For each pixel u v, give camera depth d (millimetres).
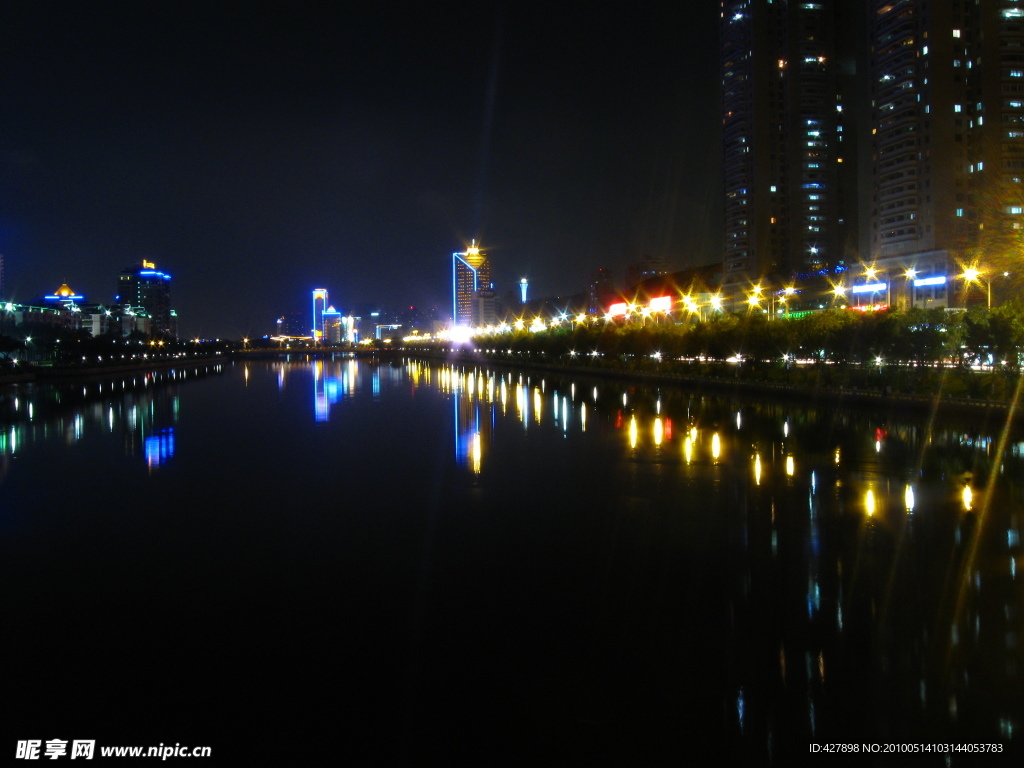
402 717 11570
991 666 12648
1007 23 103188
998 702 11570
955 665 12727
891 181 109375
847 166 142750
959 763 10188
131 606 16203
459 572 18312
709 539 20578
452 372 125438
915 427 41469
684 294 150625
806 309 107562
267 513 24766
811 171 140375
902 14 107688
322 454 37562
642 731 11094
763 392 63656
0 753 10758
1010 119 102625
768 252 141000
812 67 141125
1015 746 10531
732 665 12938
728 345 80250
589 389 78500
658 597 16266
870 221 114688
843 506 23672
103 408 64562
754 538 20453
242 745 10930
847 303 106125
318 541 21234
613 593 16609
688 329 95312
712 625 14641
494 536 21516
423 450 38438
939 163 103938
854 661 12961
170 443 42031
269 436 44969
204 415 58188
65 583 17797
